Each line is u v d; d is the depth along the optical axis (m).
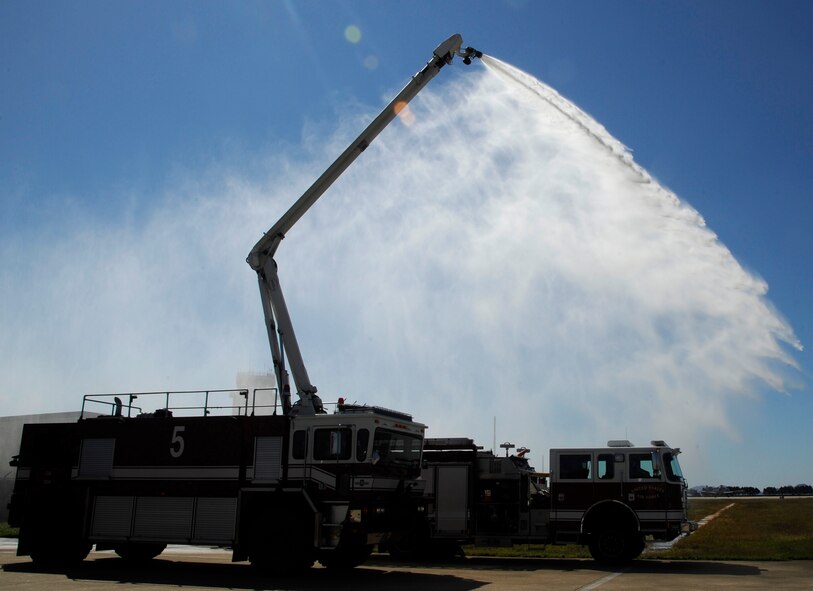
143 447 16.88
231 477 15.95
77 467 17.34
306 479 15.43
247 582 14.17
